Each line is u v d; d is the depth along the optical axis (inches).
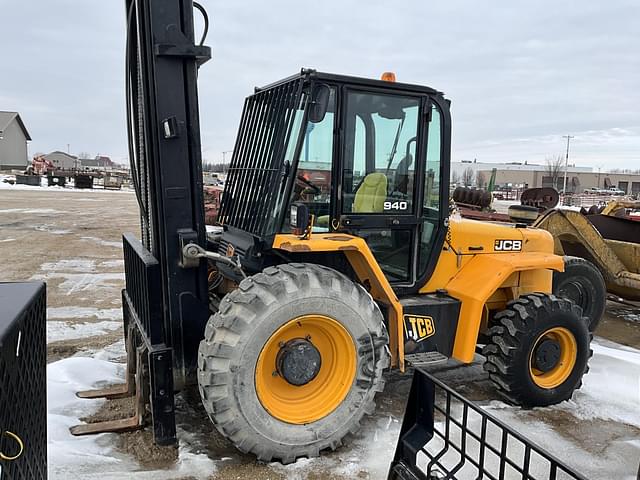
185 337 130.3
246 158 158.2
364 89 141.3
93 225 607.8
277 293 120.1
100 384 162.7
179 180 126.0
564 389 166.9
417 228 159.5
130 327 151.8
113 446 129.0
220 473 121.0
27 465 57.2
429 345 157.2
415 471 93.5
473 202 383.2
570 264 228.1
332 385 133.0
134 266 146.3
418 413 96.7
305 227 131.6
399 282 161.0
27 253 410.0
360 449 134.3
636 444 144.6
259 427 120.6
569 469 70.4
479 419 154.4
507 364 159.3
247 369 118.0
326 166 141.6
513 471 126.4
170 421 122.6
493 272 163.3
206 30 125.2
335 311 126.9
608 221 318.3
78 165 3607.3
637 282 261.7
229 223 161.6
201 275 130.1
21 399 54.5
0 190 1200.2
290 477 121.0
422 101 150.9
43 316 67.2
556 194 379.6
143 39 126.8
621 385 183.5
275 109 142.8
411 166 154.0
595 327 238.4
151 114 126.5
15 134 2504.9
